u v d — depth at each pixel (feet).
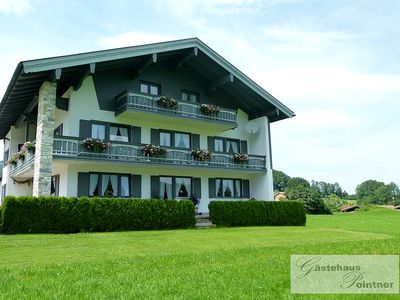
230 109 78.07
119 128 67.87
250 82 76.18
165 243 37.70
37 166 55.88
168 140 73.77
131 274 21.07
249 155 79.20
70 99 62.54
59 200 48.96
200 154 71.92
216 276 20.70
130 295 16.67
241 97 82.02
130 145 64.39
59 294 16.81
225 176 79.92
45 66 52.65
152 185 69.31
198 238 42.42
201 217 67.46
